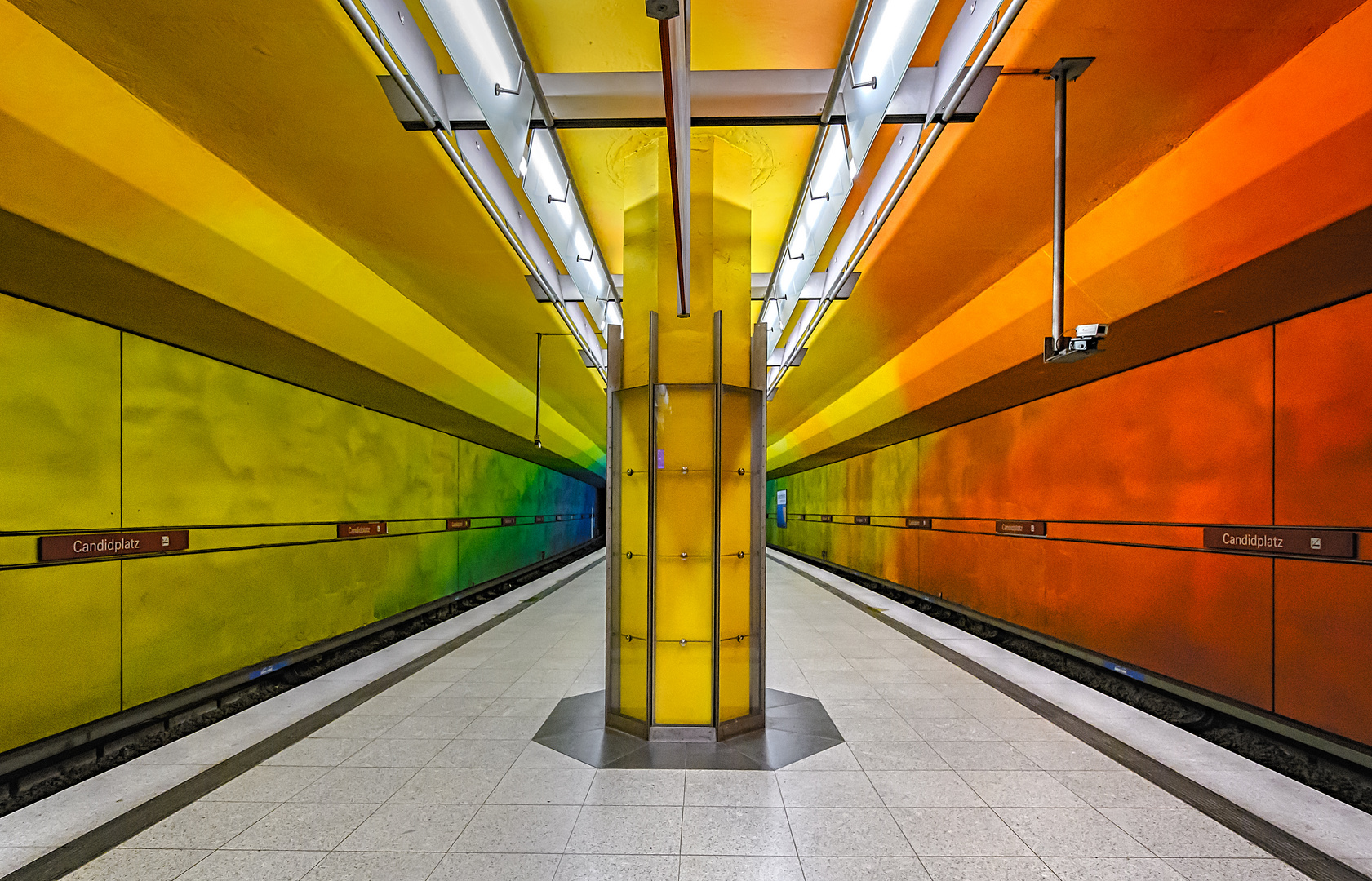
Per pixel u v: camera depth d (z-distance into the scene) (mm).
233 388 5648
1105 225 4129
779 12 2979
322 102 3031
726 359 4219
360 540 7793
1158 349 5160
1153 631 5434
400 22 2619
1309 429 4121
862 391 9961
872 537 13203
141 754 4438
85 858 2703
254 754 3836
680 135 2020
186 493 5109
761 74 3180
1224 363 4793
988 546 8406
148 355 4789
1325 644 3982
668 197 4152
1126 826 2979
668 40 1493
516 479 15133
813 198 4273
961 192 4035
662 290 4176
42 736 3945
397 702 4848
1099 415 6195
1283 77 2799
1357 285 3680
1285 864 2672
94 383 4355
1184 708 5082
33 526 3922
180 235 3561
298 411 6590
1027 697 4988
